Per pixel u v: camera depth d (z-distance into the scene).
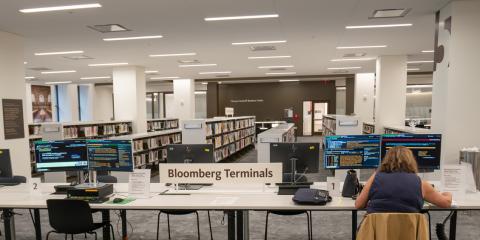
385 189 2.21
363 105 12.93
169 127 13.72
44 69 10.98
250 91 17.72
